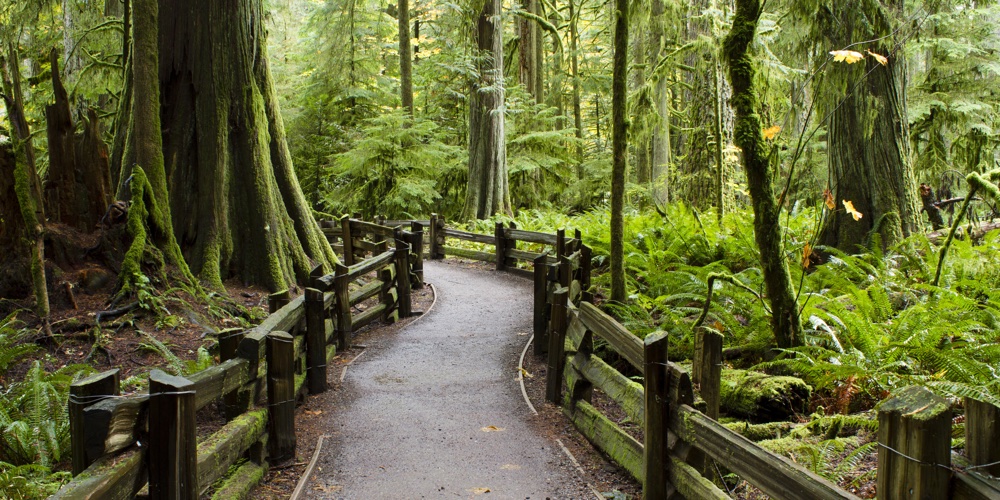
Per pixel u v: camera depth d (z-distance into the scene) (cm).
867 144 955
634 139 1414
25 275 791
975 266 812
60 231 830
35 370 588
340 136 2497
